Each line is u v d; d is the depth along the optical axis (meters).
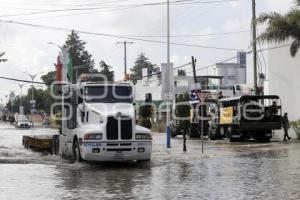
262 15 35.00
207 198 12.44
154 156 24.05
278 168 18.39
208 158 22.92
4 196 12.98
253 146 30.03
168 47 31.62
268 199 12.17
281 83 38.78
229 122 36.00
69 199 12.49
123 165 20.52
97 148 19.48
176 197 12.64
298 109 37.25
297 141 33.84
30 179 16.34
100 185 14.88
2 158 24.05
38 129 70.19
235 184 14.70
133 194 13.16
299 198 12.27
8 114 141.50
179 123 42.94
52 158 24.05
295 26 33.81
